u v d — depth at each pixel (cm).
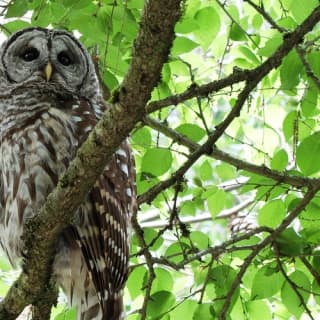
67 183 750
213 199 1123
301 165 1018
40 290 854
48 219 780
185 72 1208
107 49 1066
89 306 977
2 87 1065
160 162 1062
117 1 1050
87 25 1058
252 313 1098
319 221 1075
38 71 1048
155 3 614
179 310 1078
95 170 740
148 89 668
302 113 1082
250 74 950
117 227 966
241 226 1270
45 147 952
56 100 1017
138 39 640
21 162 952
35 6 1084
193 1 1201
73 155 958
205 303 1045
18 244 981
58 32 1093
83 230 949
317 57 1073
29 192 952
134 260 1189
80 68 1077
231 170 1194
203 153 992
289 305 1059
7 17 1002
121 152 998
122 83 672
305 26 925
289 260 1068
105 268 953
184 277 1351
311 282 1123
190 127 1100
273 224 1088
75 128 973
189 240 1045
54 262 942
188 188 1236
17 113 979
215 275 1065
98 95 1095
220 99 1441
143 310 1010
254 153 1341
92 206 948
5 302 877
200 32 1164
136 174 1107
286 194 1113
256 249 1020
